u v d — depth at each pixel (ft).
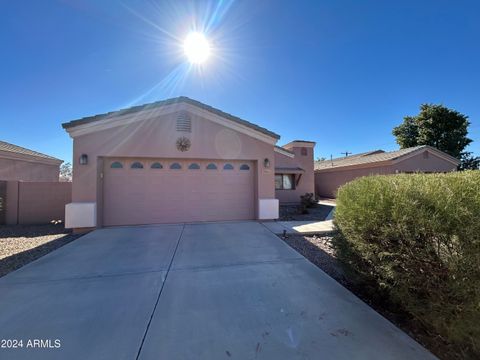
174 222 29.78
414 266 8.50
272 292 11.98
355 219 11.09
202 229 26.58
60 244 21.39
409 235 8.48
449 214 7.43
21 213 32.37
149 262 16.37
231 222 30.58
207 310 10.27
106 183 28.12
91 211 26.18
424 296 8.40
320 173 90.43
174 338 8.38
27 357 7.39
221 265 15.78
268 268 15.25
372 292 11.07
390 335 8.55
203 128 29.81
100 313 10.03
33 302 11.00
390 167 61.67
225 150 30.45
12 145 54.95
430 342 8.23
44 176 59.77
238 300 11.17
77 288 12.45
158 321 9.43
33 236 24.73
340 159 101.35
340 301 11.09
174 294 11.76
